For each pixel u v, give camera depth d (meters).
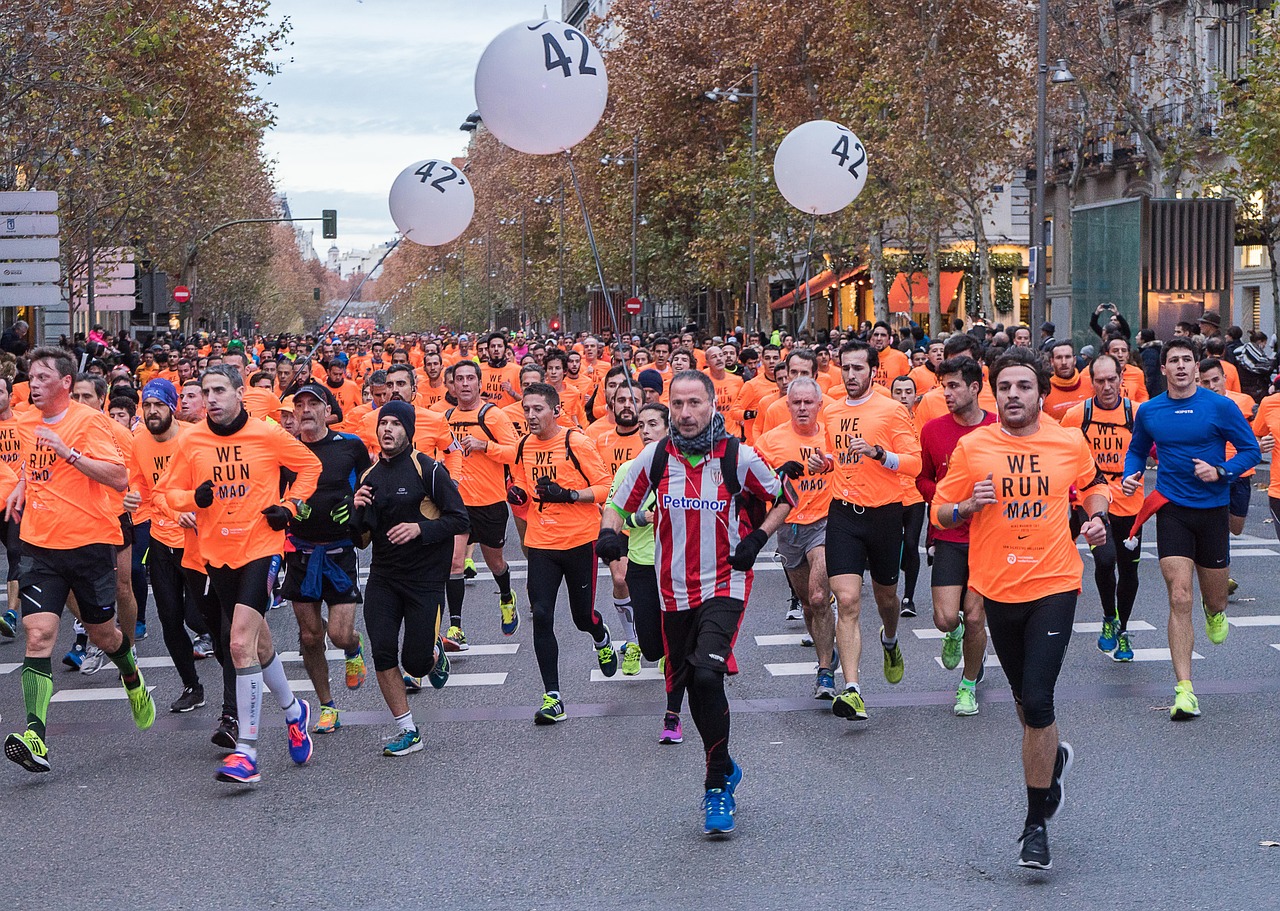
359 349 40.38
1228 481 8.64
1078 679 9.52
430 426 11.55
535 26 11.94
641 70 52.56
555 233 72.12
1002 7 35.69
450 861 6.30
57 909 5.83
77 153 27.31
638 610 8.59
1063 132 40.06
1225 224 26.31
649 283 59.25
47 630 7.84
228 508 7.77
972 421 8.20
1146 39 33.34
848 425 8.81
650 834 6.59
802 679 9.76
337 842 6.60
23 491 9.45
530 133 12.00
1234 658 10.07
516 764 7.84
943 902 5.64
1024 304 51.06
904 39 34.91
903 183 34.34
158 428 9.61
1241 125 25.33
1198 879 5.84
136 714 8.43
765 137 43.69
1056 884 5.83
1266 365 22.22
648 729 8.52
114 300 33.81
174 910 5.79
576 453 8.98
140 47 30.77
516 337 51.66
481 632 11.74
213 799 7.33
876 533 8.74
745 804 7.02
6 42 21.84
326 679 8.73
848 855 6.23
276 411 14.52
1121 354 13.12
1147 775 7.32
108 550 8.16
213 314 77.00
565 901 5.77
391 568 8.15
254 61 38.72
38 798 7.42
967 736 8.17
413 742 8.12
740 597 6.75
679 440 6.73
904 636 11.13
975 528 6.55
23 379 14.74
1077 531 9.68
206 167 41.69
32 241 19.31
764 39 43.06
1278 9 25.84
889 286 49.78
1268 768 7.39
